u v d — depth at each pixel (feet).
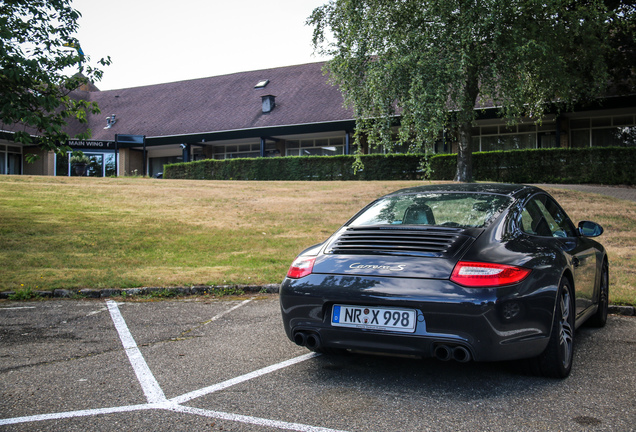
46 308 18.13
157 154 117.91
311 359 12.10
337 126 87.61
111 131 113.39
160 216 41.22
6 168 106.93
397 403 9.34
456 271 9.40
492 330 9.02
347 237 11.28
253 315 16.88
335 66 53.26
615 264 24.18
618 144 76.54
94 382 10.63
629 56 61.36
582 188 56.08
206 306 18.40
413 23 49.85
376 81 49.14
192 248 30.78
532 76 54.54
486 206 11.46
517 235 10.71
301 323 10.47
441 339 9.19
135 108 120.57
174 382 10.62
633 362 11.71
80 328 15.26
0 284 21.03
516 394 9.74
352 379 10.68
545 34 51.80
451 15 48.55
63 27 32.78
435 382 10.46
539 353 9.94
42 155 109.60
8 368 11.56
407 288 9.45
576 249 12.66
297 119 93.04
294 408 9.16
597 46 55.67
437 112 45.65
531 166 63.57
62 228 34.50
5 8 30.68
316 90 101.24
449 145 82.48
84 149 109.40
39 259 26.50
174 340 13.91
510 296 9.17
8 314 17.19
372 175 74.23
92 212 41.65
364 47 50.49
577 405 9.18
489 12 47.26
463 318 9.04
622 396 9.59
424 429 8.21
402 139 49.49
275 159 81.00
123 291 20.38
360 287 9.82
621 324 15.56
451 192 12.50
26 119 28.27
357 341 9.93
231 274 23.20
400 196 12.81
